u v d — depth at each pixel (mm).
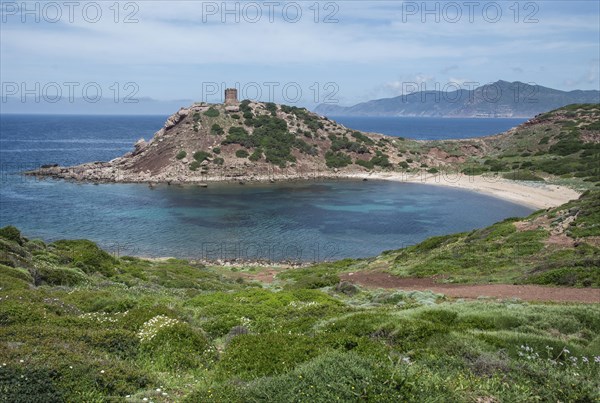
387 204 92250
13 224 71625
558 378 10609
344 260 53750
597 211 43062
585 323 16594
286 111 156625
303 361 11312
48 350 10633
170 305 21609
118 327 14812
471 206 89062
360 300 26438
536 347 12820
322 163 133500
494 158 136375
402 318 15797
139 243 63594
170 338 13523
